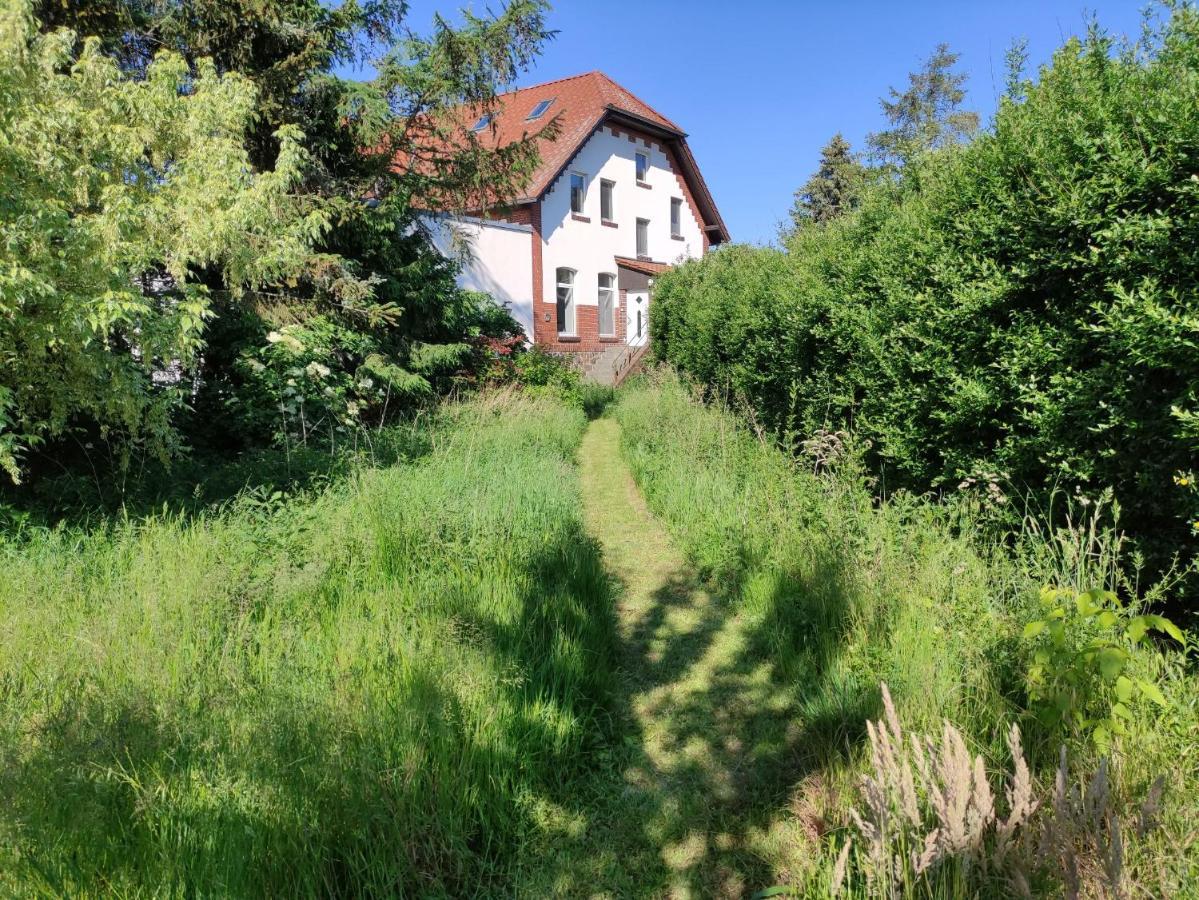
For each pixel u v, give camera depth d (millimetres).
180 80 5715
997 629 3094
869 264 5613
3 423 4504
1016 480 3992
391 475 5668
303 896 2168
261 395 8000
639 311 25453
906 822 2064
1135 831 1975
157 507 5270
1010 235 3980
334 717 2625
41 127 4598
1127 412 3162
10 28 4324
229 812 2193
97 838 2041
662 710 3648
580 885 2496
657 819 2828
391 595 3865
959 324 4293
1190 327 2713
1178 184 3076
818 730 3248
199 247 5473
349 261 9844
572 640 3836
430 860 2484
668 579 5555
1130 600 3150
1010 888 1878
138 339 4906
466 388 12555
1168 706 2381
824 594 4102
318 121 9742
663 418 10203
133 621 3330
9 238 4094
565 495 6371
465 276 17891
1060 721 2467
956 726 2691
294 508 4762
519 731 3025
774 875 2512
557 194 21266
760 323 8070
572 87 24375
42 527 4652
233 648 3193
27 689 2760
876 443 5438
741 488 6531
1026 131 3977
